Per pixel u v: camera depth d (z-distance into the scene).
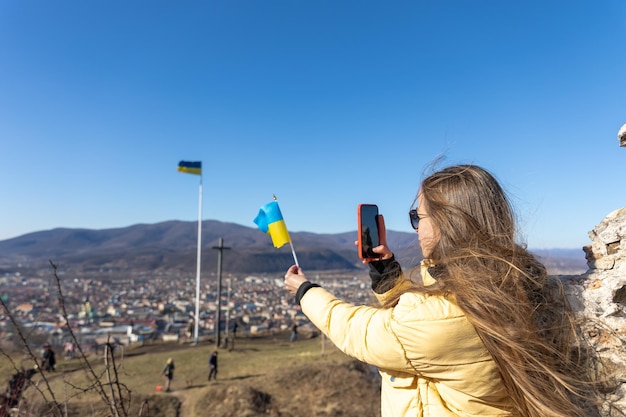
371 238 2.04
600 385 1.82
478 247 1.44
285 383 12.66
